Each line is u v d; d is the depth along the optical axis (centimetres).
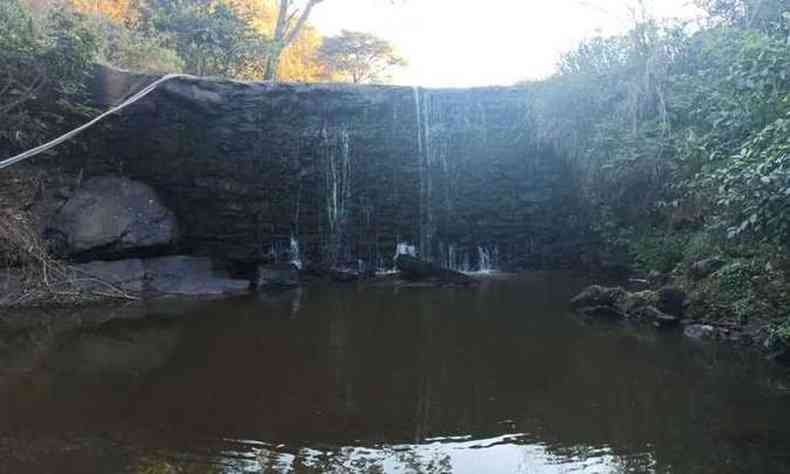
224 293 1050
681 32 1109
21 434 470
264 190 1304
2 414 509
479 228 1388
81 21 1190
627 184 1134
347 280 1194
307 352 683
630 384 576
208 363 646
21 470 411
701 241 917
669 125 1029
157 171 1216
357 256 1362
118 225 1101
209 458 432
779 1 969
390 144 1385
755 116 674
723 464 418
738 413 505
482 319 838
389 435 471
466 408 522
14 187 1070
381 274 1269
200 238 1250
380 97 1368
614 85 1193
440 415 507
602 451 441
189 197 1245
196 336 755
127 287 1027
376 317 855
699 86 928
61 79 1075
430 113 1402
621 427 482
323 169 1345
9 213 1030
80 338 750
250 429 481
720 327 746
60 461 425
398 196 1388
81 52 1077
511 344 712
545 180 1380
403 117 1388
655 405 525
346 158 1360
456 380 589
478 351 684
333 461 429
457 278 1163
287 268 1176
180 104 1212
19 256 1004
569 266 1329
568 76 1261
